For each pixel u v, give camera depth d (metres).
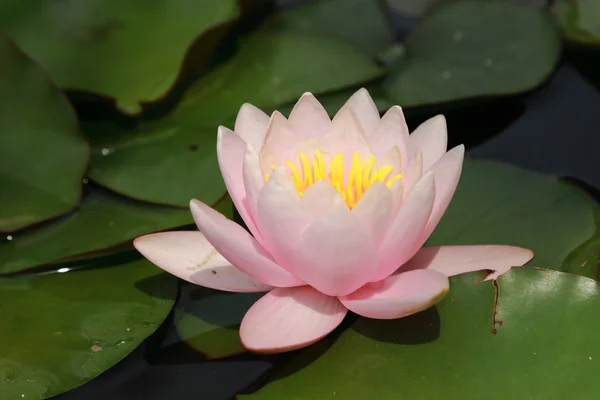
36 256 0.69
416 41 0.78
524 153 0.73
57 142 0.72
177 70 0.74
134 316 0.67
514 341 0.65
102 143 0.73
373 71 0.76
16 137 0.71
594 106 0.75
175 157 0.72
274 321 0.66
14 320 0.67
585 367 0.64
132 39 0.75
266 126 0.69
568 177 0.72
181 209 0.71
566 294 0.66
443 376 0.65
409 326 0.66
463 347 0.65
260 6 0.80
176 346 0.67
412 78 0.76
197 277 0.67
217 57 0.77
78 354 0.66
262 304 0.66
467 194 0.71
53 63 0.74
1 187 0.71
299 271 0.66
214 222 0.65
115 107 0.75
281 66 0.76
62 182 0.71
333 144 0.68
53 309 0.67
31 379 0.65
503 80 0.75
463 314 0.66
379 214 0.65
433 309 0.66
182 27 0.75
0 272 0.69
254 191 0.66
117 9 0.75
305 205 0.65
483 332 0.65
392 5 0.81
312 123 0.69
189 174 0.72
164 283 0.68
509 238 0.69
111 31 0.75
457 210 0.70
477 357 0.65
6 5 0.74
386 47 0.78
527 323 0.65
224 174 0.67
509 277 0.66
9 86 0.71
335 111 0.75
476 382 0.64
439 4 0.80
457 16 0.78
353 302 0.65
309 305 0.66
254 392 0.65
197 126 0.74
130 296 0.68
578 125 0.75
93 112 0.75
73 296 0.68
